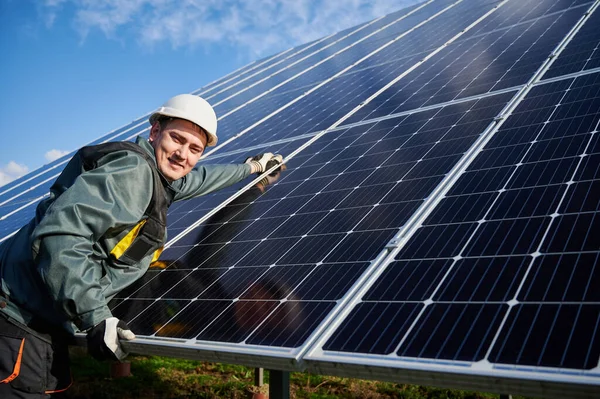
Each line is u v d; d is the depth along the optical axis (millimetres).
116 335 1493
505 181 1655
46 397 1591
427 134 2217
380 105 2855
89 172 1534
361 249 1611
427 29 4285
